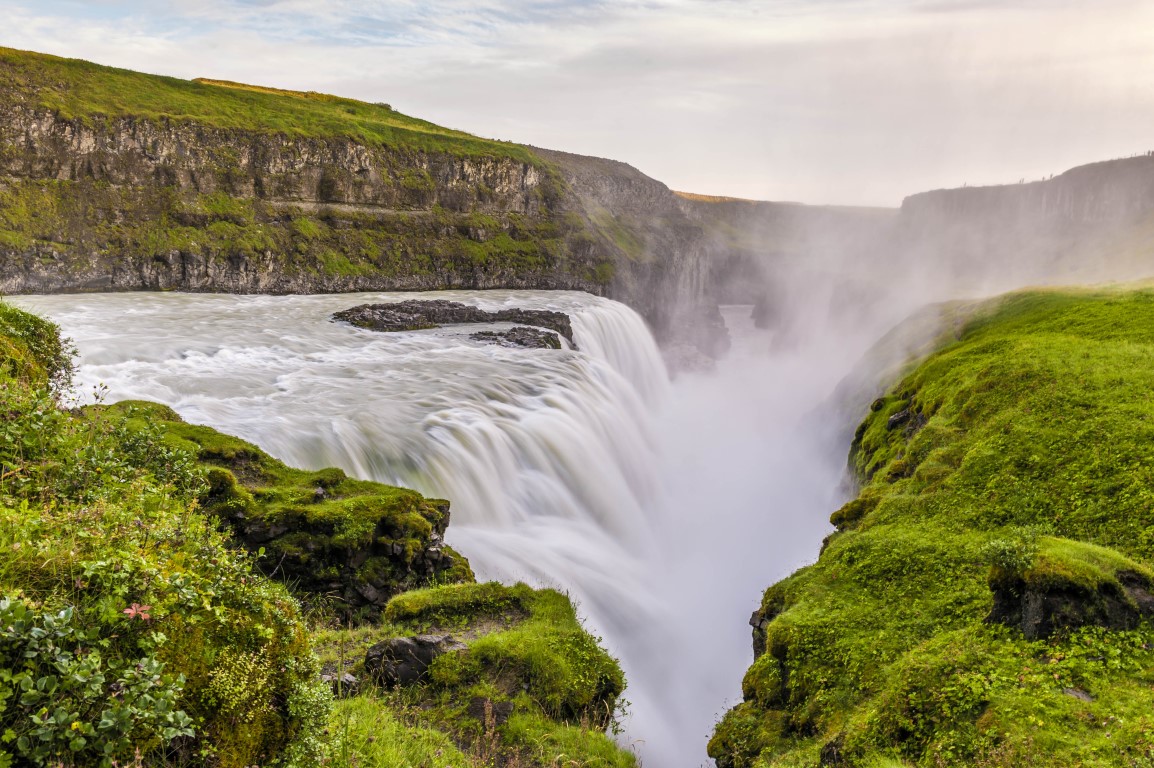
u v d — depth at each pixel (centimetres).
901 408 3756
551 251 13300
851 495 3656
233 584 806
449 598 1789
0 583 612
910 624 1684
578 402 4759
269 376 4550
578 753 1311
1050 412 2552
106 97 10081
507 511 3397
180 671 660
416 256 11750
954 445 2641
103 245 8944
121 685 592
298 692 789
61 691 566
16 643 557
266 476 2255
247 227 10119
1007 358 3200
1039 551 1520
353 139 11719
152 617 662
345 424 3428
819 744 1438
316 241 10775
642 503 4484
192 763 642
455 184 12988
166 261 9219
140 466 1347
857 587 1928
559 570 2938
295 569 1945
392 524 2103
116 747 559
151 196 9675
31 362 1658
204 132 10288
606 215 16138
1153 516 1855
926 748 1227
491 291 11769
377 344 6056
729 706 2517
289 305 8181
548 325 7312
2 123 8762
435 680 1434
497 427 3794
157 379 4125
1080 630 1384
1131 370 2755
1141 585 1488
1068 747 1103
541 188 14325
